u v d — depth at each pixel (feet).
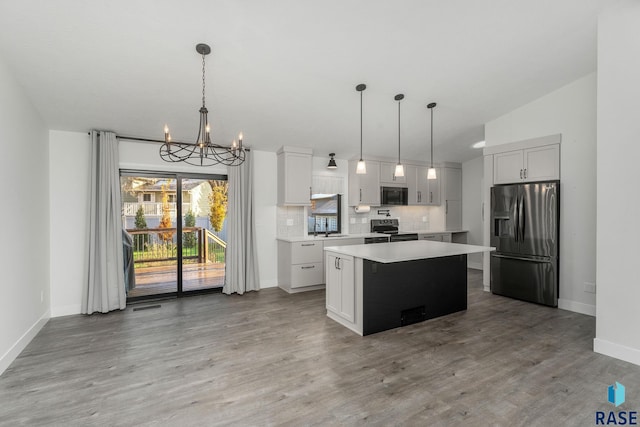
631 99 8.23
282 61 9.50
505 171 14.51
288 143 15.76
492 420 5.97
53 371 7.98
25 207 9.56
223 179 15.85
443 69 10.63
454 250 10.96
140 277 14.28
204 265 15.79
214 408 6.43
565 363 8.21
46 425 5.96
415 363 8.29
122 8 7.10
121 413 6.29
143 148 13.75
